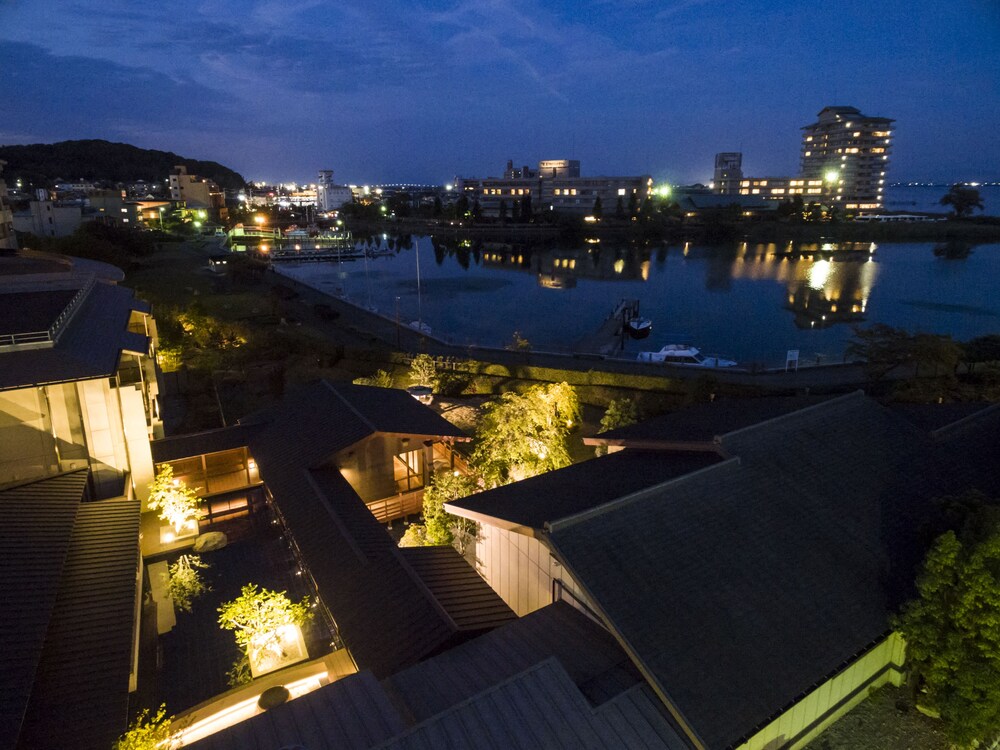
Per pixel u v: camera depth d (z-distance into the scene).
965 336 62.00
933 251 134.62
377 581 15.32
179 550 20.50
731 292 89.25
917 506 15.36
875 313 73.62
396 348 51.09
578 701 10.09
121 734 11.46
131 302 30.69
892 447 17.81
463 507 16.55
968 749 11.03
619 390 36.75
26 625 12.00
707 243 154.50
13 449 19.56
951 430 19.61
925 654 11.27
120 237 97.06
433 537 19.28
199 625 16.80
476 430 28.66
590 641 12.16
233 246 131.88
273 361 44.50
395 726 9.76
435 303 83.12
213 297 70.56
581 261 127.00
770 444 16.72
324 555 16.83
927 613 11.23
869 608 12.40
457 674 11.65
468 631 13.07
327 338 53.75
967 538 11.47
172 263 95.81
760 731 10.11
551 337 64.25
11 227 58.69
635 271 111.69
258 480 25.03
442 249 151.12
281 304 65.19
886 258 124.56
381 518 22.77
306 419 24.30
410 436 22.75
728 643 10.98
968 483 16.80
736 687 10.30
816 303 80.25
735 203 181.75
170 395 36.88
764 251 138.62
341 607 14.87
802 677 10.77
